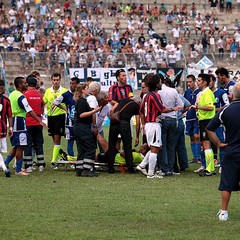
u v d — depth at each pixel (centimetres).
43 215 3494
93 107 4778
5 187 4297
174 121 4859
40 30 14462
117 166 5128
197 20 15075
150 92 4747
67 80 10694
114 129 4938
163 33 14662
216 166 5334
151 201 3862
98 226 3288
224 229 3241
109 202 3825
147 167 4878
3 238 3066
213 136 3366
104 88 10319
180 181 4606
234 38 14525
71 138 5303
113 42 13988
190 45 14388
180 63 11031
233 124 3309
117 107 4941
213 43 14600
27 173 4859
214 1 15938
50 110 5256
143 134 5125
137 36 14925
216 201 3878
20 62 11275
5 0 14938
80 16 14838
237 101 3344
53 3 15125
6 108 4712
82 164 4809
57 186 4350
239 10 15825
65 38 13888
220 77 5147
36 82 5191
